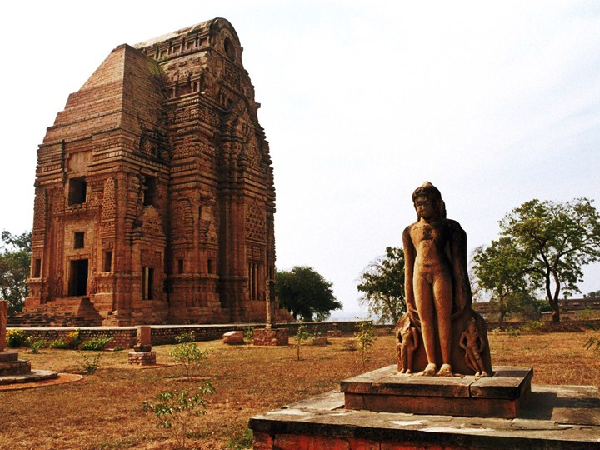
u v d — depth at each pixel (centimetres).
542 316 6475
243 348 3003
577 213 4666
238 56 5409
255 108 5628
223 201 4747
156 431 1065
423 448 596
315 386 1575
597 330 4056
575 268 4616
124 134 4156
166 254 4450
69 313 3941
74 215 4344
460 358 807
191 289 4312
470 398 684
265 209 5150
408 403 720
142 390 1570
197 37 4925
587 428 591
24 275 6750
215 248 4547
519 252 4722
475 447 573
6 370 1781
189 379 1770
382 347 2989
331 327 4809
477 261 5028
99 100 4388
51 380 1789
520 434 569
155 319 4112
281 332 3244
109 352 2822
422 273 834
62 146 4488
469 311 823
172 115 4647
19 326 3925
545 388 882
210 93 4791
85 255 4225
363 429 625
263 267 4997
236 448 919
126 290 3950
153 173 4372
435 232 841
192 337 3111
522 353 2408
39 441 1005
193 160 4475
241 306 4606
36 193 4600
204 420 1147
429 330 823
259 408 1270
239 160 4812
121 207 4041
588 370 1761
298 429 658
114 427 1109
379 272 5453
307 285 7119
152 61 4831
